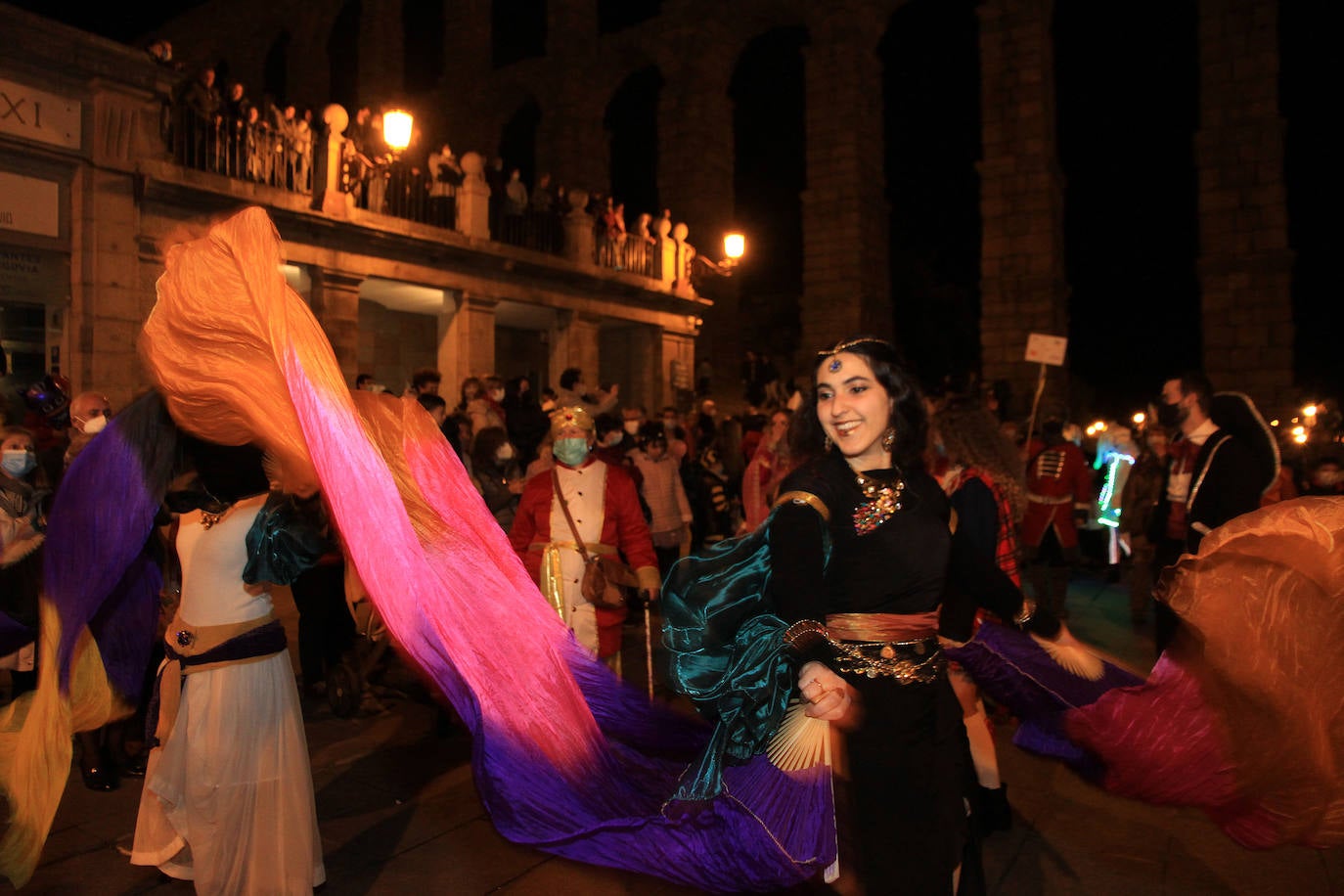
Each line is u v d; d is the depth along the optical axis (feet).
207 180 34.96
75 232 31.76
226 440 9.74
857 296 86.02
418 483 10.42
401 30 106.83
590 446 16.12
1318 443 40.22
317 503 10.12
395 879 11.23
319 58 109.19
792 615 7.08
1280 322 70.44
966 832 7.76
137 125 33.14
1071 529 25.80
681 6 92.53
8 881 10.66
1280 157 71.20
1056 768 15.40
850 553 7.51
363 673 17.15
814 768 7.47
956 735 7.63
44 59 30.37
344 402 9.02
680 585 8.47
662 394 61.87
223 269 8.96
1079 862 11.87
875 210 90.33
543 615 10.50
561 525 15.60
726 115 95.09
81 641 11.86
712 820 8.21
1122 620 27.66
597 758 10.28
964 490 11.84
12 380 30.99
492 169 51.08
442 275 46.16
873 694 7.34
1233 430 15.01
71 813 13.02
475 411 31.09
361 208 42.47
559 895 10.86
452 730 16.84
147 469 10.46
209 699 9.37
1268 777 8.79
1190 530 14.97
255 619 9.62
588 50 98.68
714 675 8.29
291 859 9.53
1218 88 73.31
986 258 79.97
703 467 37.35
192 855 9.80
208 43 121.90
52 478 20.61
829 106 87.76
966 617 9.61
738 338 96.37
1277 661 8.43
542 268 50.39
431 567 9.68
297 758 9.77
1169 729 9.11
